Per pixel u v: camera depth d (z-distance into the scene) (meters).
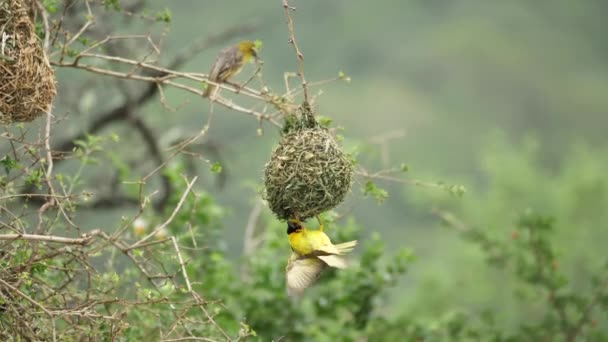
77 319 9.69
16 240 9.33
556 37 65.94
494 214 27.84
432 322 13.73
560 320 14.67
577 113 59.94
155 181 18.97
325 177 9.90
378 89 56.16
